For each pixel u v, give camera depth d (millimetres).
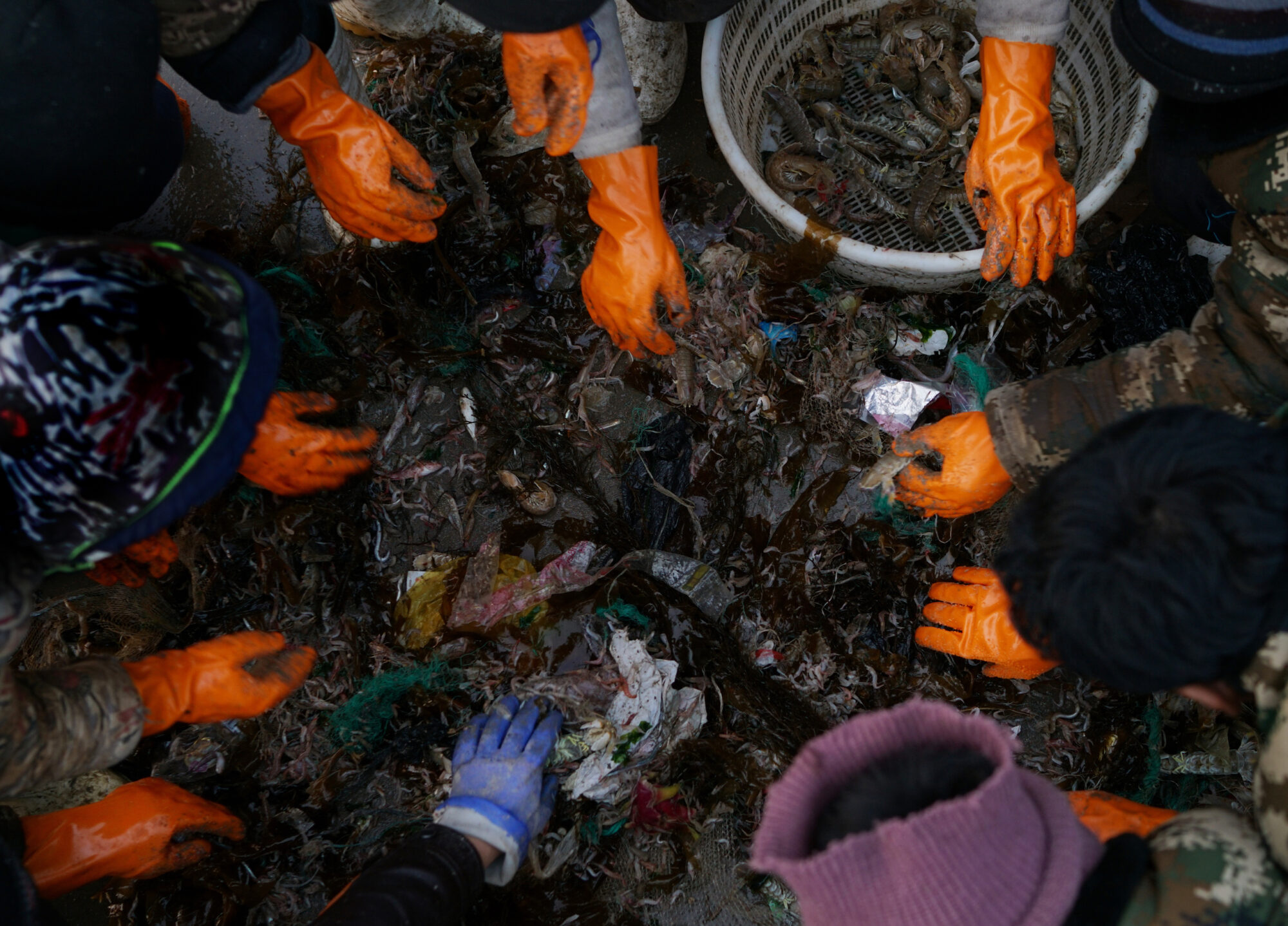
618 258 2518
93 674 1889
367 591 2900
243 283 1607
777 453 3023
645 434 3012
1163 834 1280
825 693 2758
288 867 2605
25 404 1455
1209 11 1553
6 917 1723
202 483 1574
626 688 2609
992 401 2123
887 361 3025
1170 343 1969
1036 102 2357
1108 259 2990
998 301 2988
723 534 2912
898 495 2486
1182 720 2658
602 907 2604
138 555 2486
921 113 3232
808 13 3273
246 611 2818
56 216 2117
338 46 2572
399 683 2666
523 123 2127
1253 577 1065
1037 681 2750
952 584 2658
